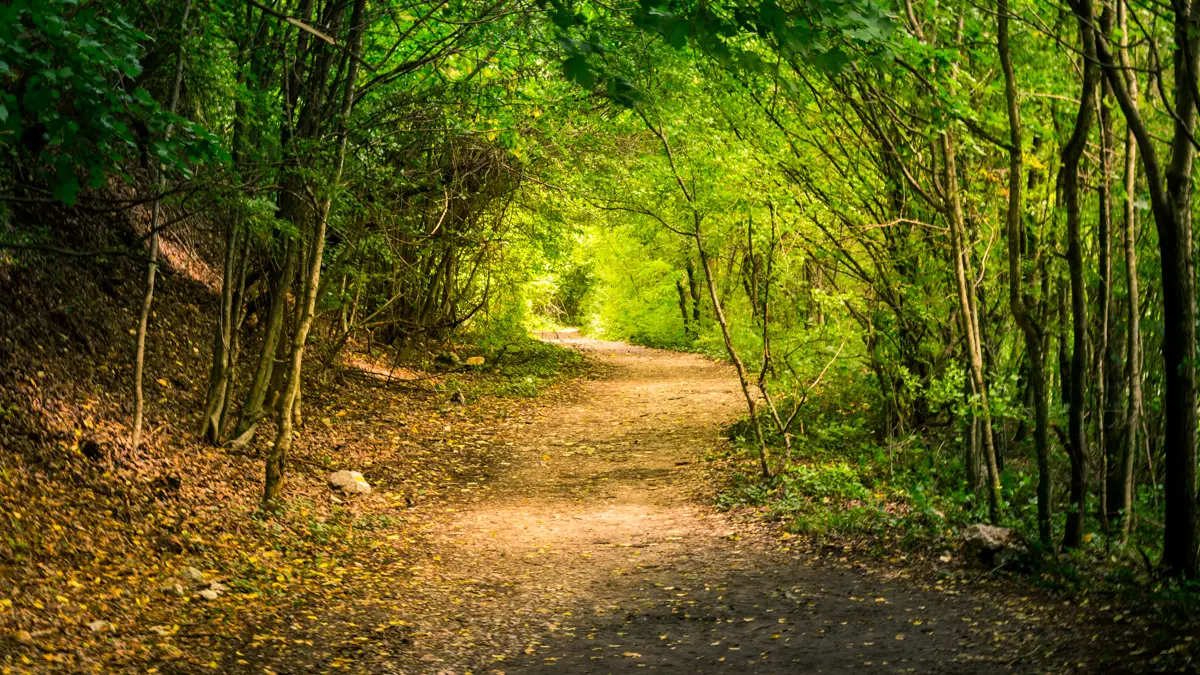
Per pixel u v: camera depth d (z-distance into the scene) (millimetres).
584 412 20438
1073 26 8969
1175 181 7723
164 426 11750
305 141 10680
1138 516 10047
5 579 6488
